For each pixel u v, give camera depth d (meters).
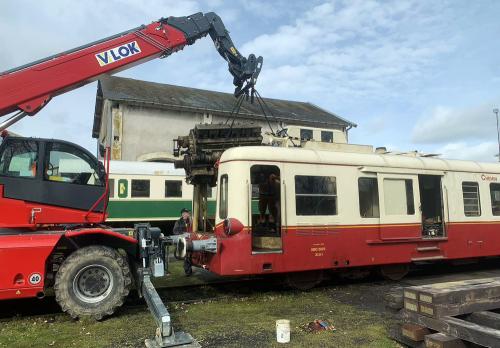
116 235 6.49
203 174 8.59
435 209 10.84
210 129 8.51
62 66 7.93
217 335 5.52
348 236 8.51
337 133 10.71
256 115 27.03
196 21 9.37
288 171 8.07
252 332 5.64
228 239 7.48
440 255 9.70
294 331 5.69
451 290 4.69
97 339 5.36
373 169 8.95
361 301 7.48
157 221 18.94
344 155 8.85
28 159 6.50
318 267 8.11
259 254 7.60
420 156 10.65
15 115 7.54
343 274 9.00
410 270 10.98
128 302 7.30
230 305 7.16
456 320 4.38
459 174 10.34
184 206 19.05
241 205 7.57
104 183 6.90
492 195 10.87
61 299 5.99
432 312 4.56
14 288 5.91
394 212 9.15
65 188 6.62
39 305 7.28
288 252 7.86
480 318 4.65
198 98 28.02
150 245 6.67
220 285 8.88
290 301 7.46
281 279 8.62
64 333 5.61
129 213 18.02
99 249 6.27
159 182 18.70
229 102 29.02
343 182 8.64
